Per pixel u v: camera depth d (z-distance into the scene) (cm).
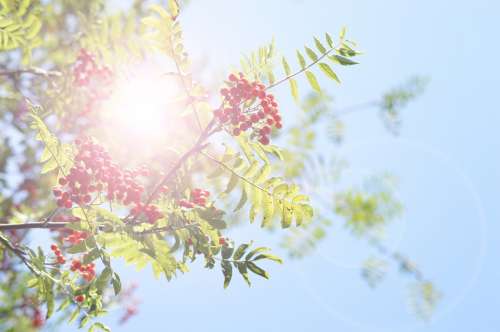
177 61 444
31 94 714
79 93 604
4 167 803
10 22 572
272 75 445
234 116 428
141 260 456
